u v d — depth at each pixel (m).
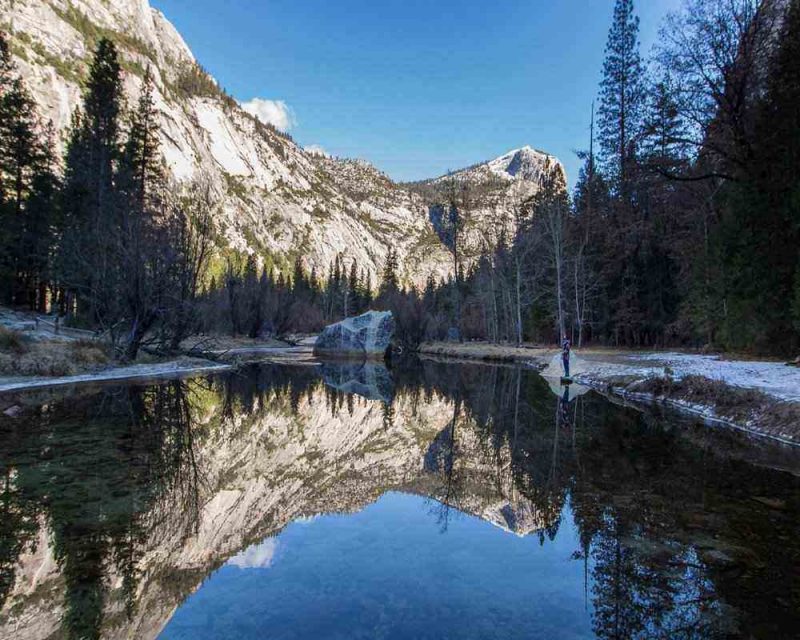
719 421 9.93
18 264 30.58
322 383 19.31
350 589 3.51
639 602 3.26
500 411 12.66
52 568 3.71
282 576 3.75
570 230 35.59
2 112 30.23
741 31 16.16
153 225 20.83
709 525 4.62
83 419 9.88
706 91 16.98
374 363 31.56
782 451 7.55
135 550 4.09
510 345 41.47
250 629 2.93
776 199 15.36
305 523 5.00
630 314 30.97
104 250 19.52
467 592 3.50
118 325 19.86
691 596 3.32
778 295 15.51
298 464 7.46
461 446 8.81
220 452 7.92
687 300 25.06
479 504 5.58
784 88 14.88
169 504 5.26
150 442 8.16
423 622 3.03
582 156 34.25
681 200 27.38
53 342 17.92
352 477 6.78
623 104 32.59
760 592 3.36
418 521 5.07
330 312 83.12
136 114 29.73
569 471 6.75
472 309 57.34
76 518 4.76
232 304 42.88
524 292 39.81
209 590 3.47
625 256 32.12
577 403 13.43
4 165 30.70
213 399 13.74
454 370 25.91
